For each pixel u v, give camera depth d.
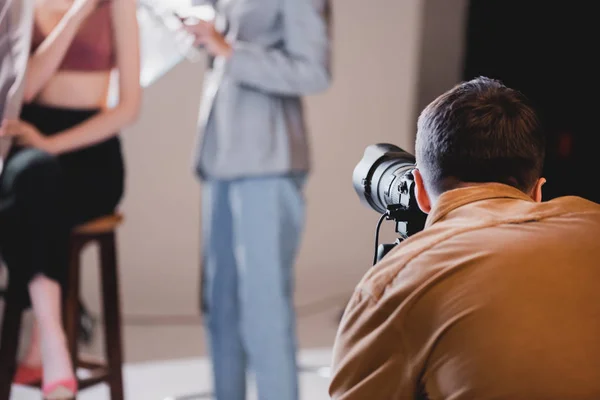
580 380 1.06
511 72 4.57
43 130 2.69
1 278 4.12
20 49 2.57
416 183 1.32
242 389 3.01
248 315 2.83
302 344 4.09
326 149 4.68
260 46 2.76
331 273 4.75
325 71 2.75
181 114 4.45
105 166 2.73
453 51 4.64
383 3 4.63
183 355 3.91
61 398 2.40
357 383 1.16
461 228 1.17
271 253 2.79
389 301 1.14
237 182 2.80
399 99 4.70
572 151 4.49
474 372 1.07
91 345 4.01
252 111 2.77
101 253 2.73
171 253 4.52
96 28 2.72
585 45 4.46
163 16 2.86
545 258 1.11
